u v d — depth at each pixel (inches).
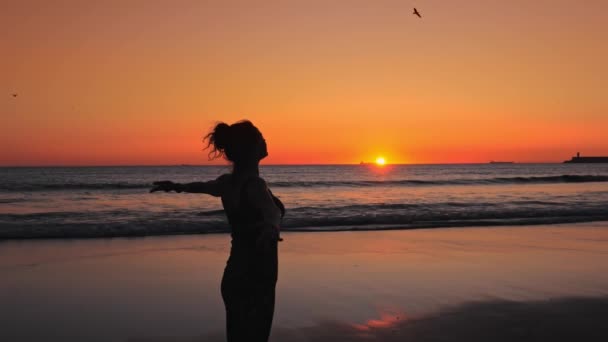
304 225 555.2
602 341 185.2
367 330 194.7
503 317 212.2
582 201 900.6
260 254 102.9
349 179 2222.0
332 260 338.0
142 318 209.9
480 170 4040.4
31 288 259.3
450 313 217.3
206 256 356.5
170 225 520.1
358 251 375.6
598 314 217.5
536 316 214.1
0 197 1013.2
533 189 1331.2
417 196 1061.8
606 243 421.4
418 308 224.7
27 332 192.1
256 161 106.4
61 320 206.8
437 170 4138.8
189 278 284.0
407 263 328.8
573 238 450.9
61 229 487.2
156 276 289.1
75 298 240.7
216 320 207.9
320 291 253.9
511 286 266.8
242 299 103.7
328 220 580.4
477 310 221.9
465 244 413.7
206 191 106.0
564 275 295.3
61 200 932.6
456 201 919.0
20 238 442.3
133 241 429.4
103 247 395.5
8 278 281.6
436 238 448.8
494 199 959.0
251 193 100.7
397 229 517.7
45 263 326.3
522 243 420.2
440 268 313.0
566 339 186.7
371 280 278.8
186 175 3036.4
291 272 298.8
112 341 182.7
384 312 218.2
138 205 820.6
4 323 202.5
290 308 223.0
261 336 104.7
